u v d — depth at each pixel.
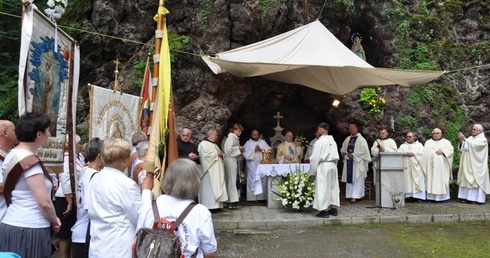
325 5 12.66
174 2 11.20
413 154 11.35
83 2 10.95
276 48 9.84
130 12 11.15
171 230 2.73
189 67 11.09
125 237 3.12
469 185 11.16
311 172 9.32
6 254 2.21
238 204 10.86
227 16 11.23
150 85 6.68
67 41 4.47
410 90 12.81
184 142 9.80
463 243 7.42
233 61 9.15
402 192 10.45
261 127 13.85
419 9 13.88
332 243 7.42
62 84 4.46
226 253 6.88
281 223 8.84
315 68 11.04
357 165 11.46
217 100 11.30
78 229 4.70
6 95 11.02
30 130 3.19
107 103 6.73
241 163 12.29
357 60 9.83
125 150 3.32
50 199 3.17
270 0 11.34
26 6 3.59
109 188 3.16
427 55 13.44
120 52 11.16
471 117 13.60
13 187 3.14
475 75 13.82
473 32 14.44
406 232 8.25
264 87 12.77
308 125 14.15
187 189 2.84
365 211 10.02
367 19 13.38
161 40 4.89
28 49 3.59
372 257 6.60
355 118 12.60
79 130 10.36
